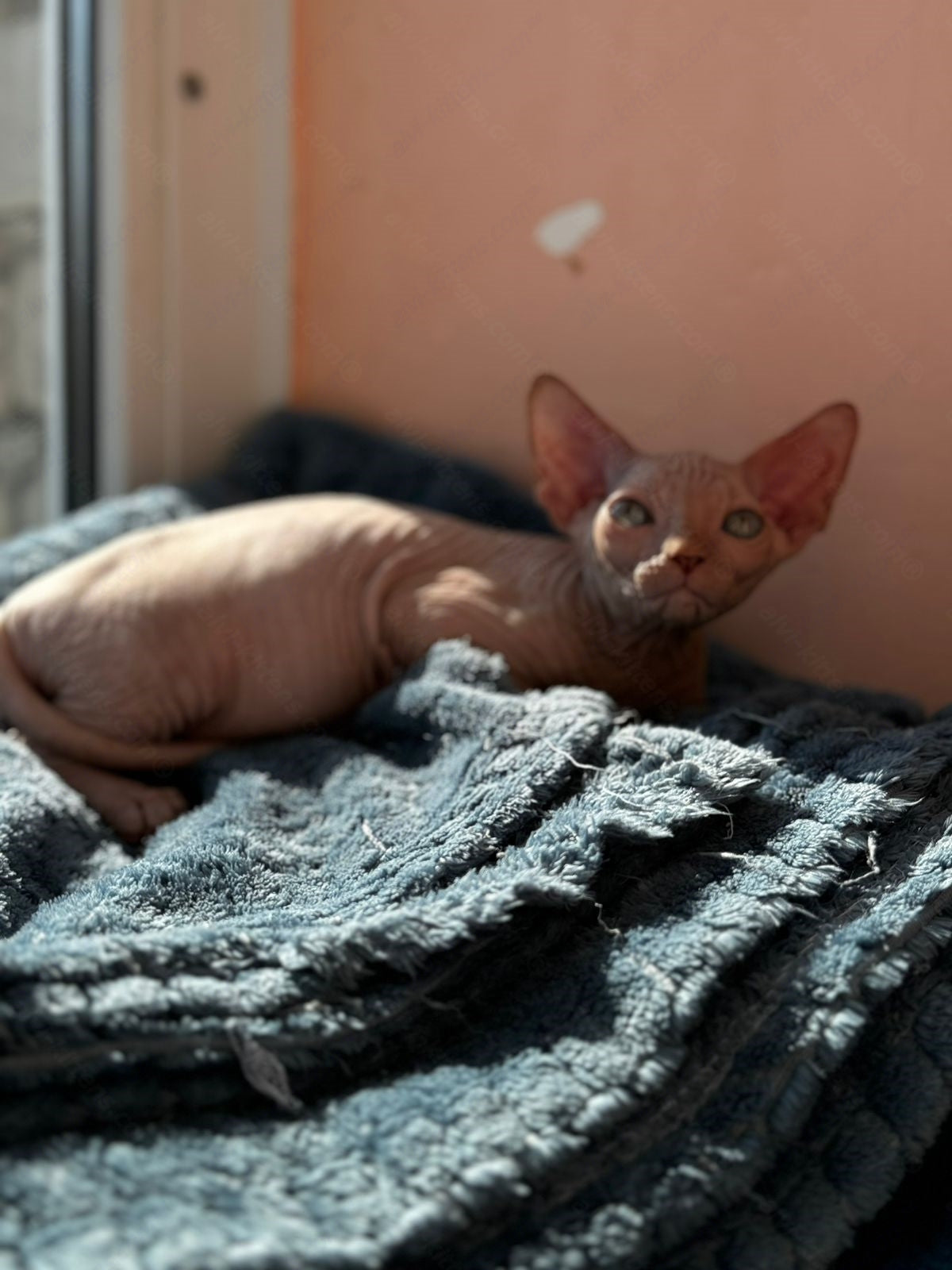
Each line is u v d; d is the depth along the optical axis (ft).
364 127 4.46
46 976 1.92
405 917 2.16
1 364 4.74
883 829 2.47
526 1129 1.90
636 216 3.92
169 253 4.45
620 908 2.34
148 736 3.20
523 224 4.15
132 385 4.45
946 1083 2.26
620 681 3.19
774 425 3.75
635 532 2.94
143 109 4.31
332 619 3.25
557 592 3.19
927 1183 2.40
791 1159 2.16
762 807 2.51
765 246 3.70
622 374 4.02
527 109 4.09
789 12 3.56
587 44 3.93
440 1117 1.91
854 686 3.52
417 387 4.50
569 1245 1.84
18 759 2.95
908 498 3.56
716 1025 2.17
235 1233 1.67
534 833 2.42
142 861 2.53
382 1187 1.80
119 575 3.24
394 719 2.98
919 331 3.48
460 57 4.20
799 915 2.32
